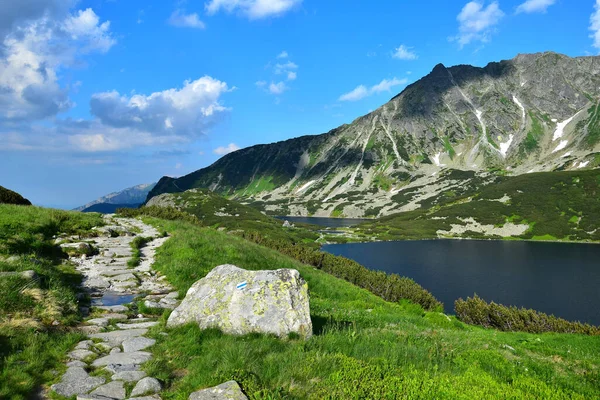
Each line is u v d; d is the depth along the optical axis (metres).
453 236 163.38
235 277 11.59
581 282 83.38
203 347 9.26
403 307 27.94
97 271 17.19
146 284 16.25
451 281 85.31
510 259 111.31
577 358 13.96
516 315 40.22
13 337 8.56
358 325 14.22
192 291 11.79
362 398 6.94
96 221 26.17
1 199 34.16
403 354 9.67
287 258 33.56
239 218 191.00
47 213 24.27
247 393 6.74
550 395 8.24
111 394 6.75
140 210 39.75
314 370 7.84
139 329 10.66
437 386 7.75
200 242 23.27
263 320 10.35
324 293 25.20
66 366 7.86
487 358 10.99
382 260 110.94
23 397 6.40
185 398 6.68
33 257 16.02
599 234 145.12
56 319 10.33
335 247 138.12
